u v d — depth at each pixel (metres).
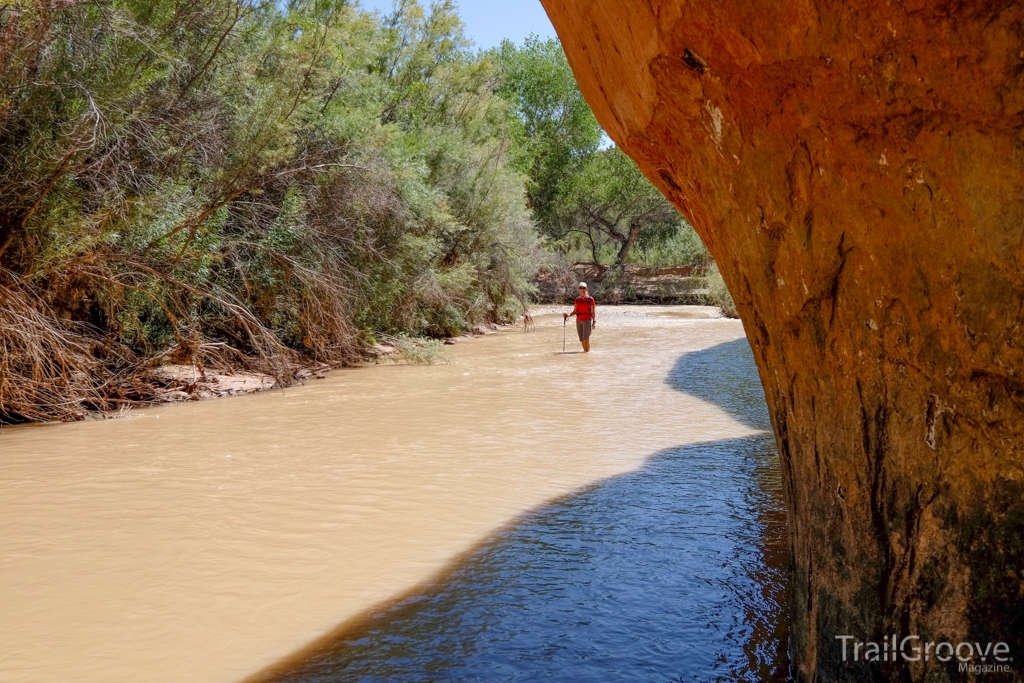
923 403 1.98
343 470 6.73
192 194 11.18
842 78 1.83
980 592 1.88
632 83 2.44
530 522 5.23
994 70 1.57
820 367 2.32
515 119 32.38
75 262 9.34
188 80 11.30
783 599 3.87
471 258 21.58
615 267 43.34
